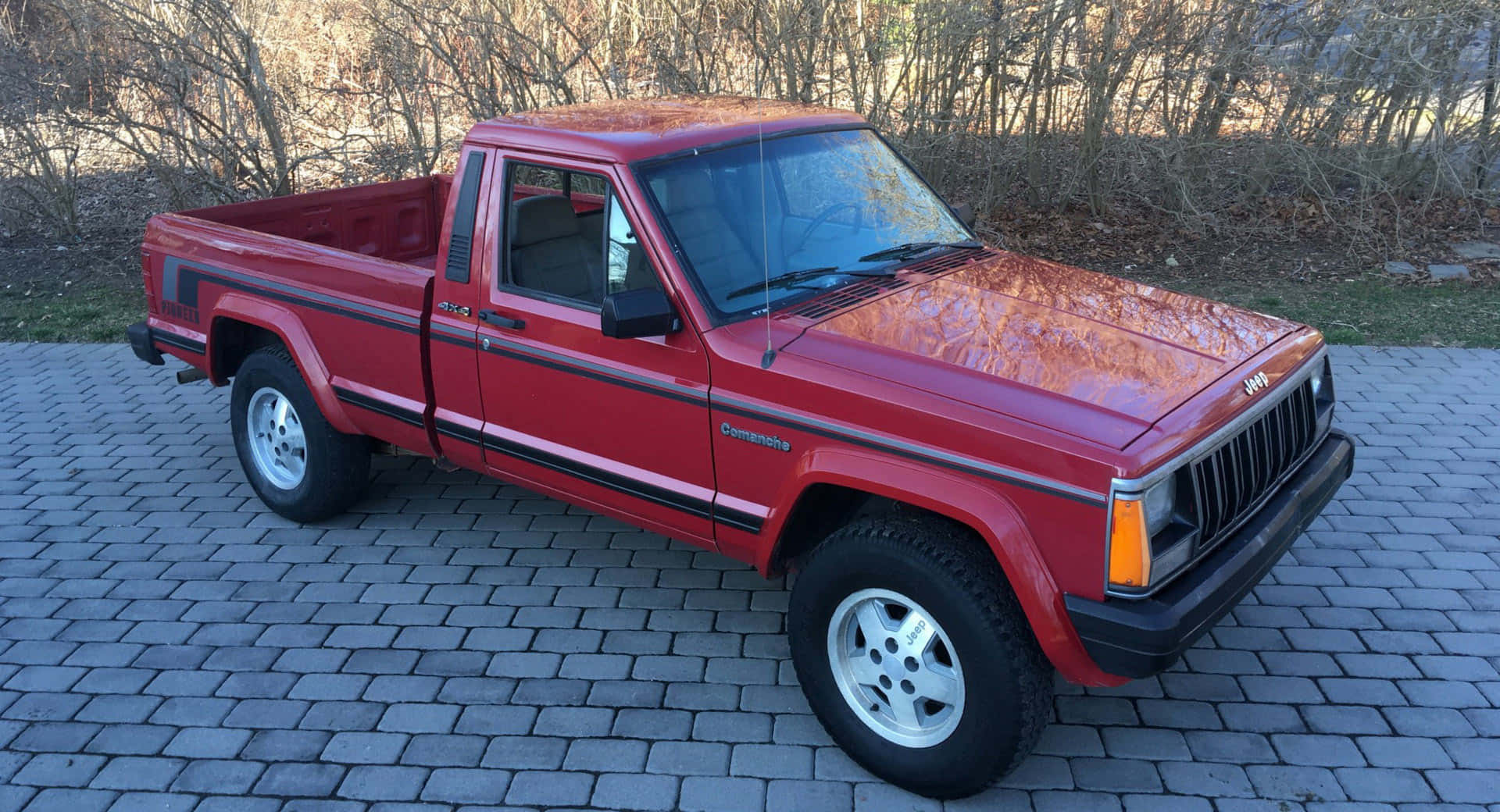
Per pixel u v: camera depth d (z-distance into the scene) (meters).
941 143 9.66
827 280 4.07
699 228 3.94
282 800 3.60
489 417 4.50
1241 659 4.22
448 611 4.68
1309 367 3.80
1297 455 3.81
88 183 12.49
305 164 11.13
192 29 9.95
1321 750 3.72
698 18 9.71
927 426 3.29
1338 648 4.27
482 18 9.63
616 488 4.14
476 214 4.36
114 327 8.63
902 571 3.32
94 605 4.77
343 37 11.30
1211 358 3.62
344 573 5.00
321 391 4.97
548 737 3.87
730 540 3.88
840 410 3.46
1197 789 3.56
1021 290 4.11
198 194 10.62
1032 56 9.86
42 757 3.82
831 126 4.69
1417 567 4.81
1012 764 3.32
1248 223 10.20
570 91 9.58
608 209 4.03
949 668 3.40
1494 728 3.80
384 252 6.59
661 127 4.25
